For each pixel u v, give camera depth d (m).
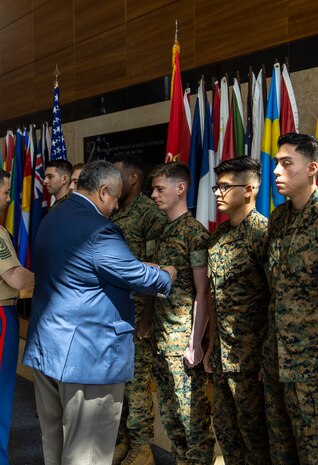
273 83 3.65
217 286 2.61
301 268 2.21
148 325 3.12
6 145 6.31
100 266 2.45
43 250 2.57
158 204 2.88
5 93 6.96
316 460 2.18
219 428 2.69
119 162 3.35
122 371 2.56
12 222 5.82
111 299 2.52
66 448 2.54
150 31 4.93
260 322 2.55
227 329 2.57
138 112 5.06
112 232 2.49
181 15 4.63
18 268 2.99
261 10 3.99
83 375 2.47
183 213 2.89
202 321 2.78
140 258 3.28
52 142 5.24
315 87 3.66
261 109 3.75
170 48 4.75
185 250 2.82
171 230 2.87
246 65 4.11
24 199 5.65
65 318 2.48
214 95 4.09
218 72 4.33
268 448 2.59
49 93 6.21
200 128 4.12
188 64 4.58
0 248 2.97
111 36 5.34
